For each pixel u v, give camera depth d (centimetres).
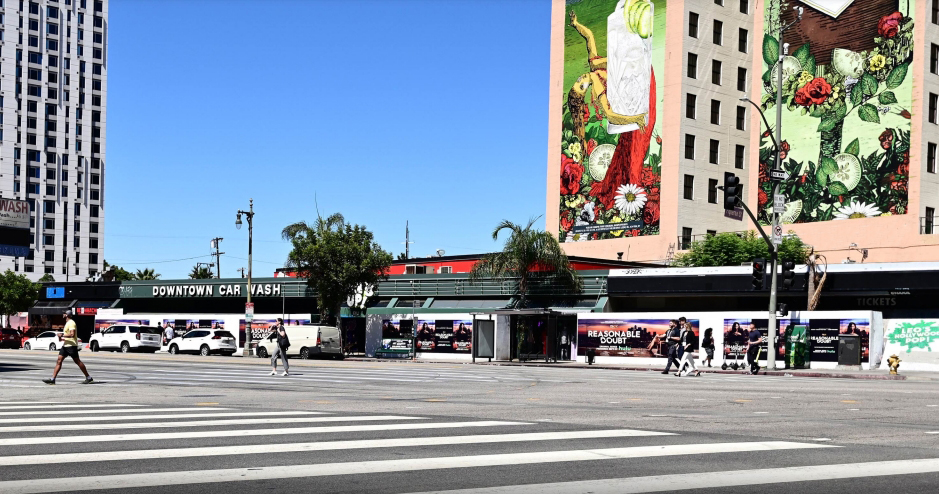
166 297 7375
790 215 6362
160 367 3356
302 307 6919
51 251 13575
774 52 6588
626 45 7050
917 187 5716
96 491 711
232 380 2514
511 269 5456
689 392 2075
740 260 5812
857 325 4019
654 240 6688
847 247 6025
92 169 14150
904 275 4650
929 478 810
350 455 918
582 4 7406
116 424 1217
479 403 1675
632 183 6894
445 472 814
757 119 6638
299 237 5753
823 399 1861
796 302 5338
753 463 887
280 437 1069
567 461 885
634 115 6931
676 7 6756
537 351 5112
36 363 3566
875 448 1023
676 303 5684
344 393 1959
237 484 747
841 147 6134
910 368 4053
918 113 5759
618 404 1670
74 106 13975
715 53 6900
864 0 6094
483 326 5178
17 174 13262
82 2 14175
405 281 6259
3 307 8481
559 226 7394
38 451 933
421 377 2817
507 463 869
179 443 1005
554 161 7488
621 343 4756
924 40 5788
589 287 5503
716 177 6825
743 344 4312
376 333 5650
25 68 13412
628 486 748
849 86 6131
